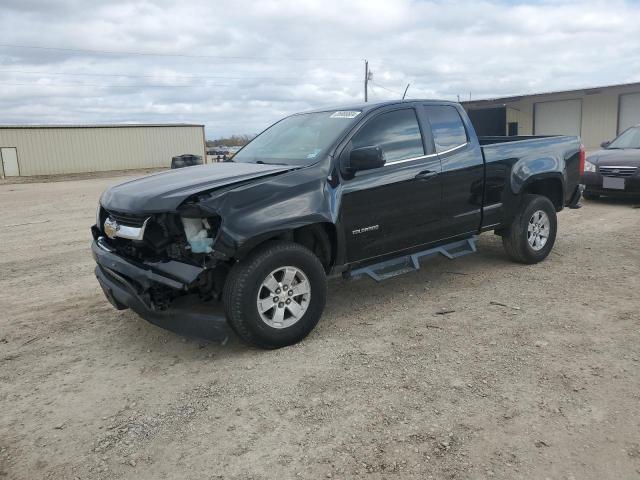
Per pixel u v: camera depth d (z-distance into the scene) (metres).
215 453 2.99
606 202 11.45
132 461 2.96
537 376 3.70
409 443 3.00
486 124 33.91
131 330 4.87
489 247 7.48
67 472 2.89
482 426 3.13
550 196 6.83
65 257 7.99
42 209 14.97
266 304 4.15
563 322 4.64
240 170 4.57
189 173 4.74
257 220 3.97
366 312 5.09
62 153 43.75
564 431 3.06
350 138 4.76
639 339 4.24
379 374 3.81
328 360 4.07
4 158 41.53
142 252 4.21
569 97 30.83
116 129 45.84
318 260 4.38
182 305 4.26
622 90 28.48
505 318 4.79
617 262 6.52
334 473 2.78
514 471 2.74
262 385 3.72
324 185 4.45
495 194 5.91
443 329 4.60
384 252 4.99
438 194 5.31
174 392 3.70
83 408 3.54
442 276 6.17
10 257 8.10
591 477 2.68
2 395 3.74
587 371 3.74
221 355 4.25
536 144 6.41
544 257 6.57
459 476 2.72
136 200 4.10
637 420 3.14
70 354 4.39
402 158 5.09
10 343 4.65
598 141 30.09
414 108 5.32
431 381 3.68
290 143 5.15
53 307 5.58
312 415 3.32
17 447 3.13
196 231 3.92
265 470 2.83
